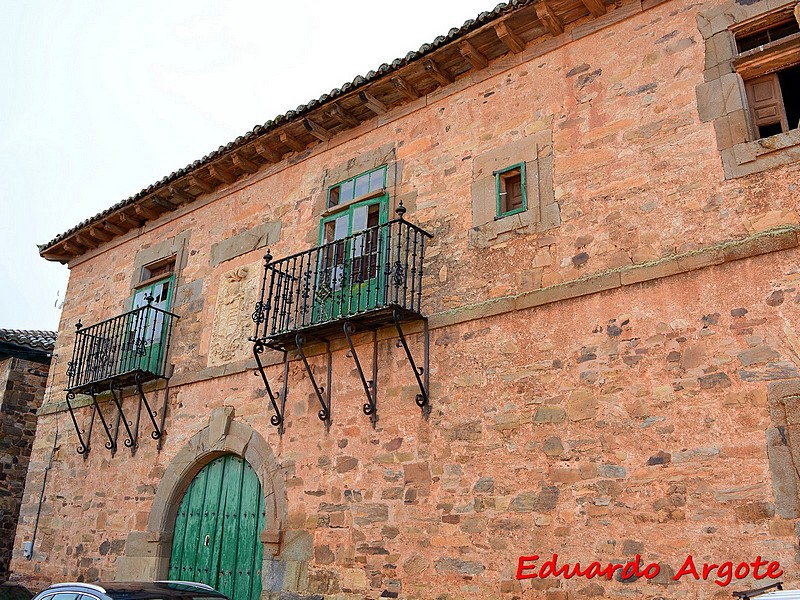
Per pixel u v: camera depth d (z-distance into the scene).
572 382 5.83
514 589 5.62
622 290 5.79
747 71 5.80
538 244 6.46
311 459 7.48
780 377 4.87
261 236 9.19
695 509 4.96
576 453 5.63
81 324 10.68
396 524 6.54
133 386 9.95
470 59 7.38
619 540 5.22
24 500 11.08
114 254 11.63
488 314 6.50
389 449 6.84
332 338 7.64
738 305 5.19
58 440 10.98
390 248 7.28
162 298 10.27
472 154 7.30
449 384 6.61
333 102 8.26
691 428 5.14
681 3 6.27
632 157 6.12
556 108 6.80
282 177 9.28
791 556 4.50
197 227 10.22
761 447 4.81
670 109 6.03
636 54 6.40
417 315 6.86
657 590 4.95
